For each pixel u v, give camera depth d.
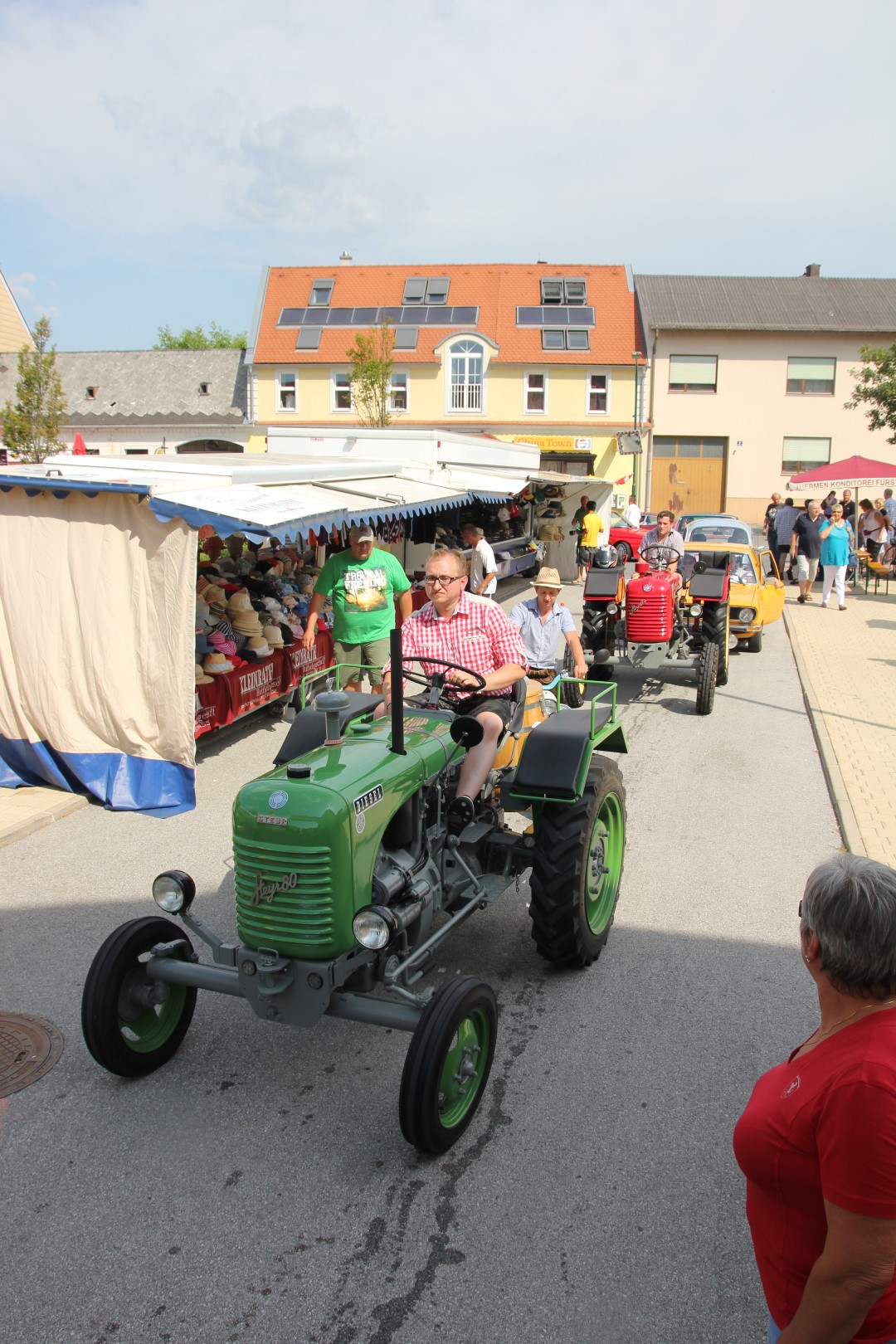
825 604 16.89
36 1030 4.07
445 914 5.15
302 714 4.43
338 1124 3.49
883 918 1.67
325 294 33.44
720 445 32.66
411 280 33.69
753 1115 1.78
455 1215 3.02
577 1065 3.81
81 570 6.73
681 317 32.09
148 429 31.05
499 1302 2.70
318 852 3.21
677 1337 2.58
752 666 11.84
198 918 5.10
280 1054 3.93
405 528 15.24
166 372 33.25
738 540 13.38
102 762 6.93
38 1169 3.25
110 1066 3.60
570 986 4.41
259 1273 2.81
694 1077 3.73
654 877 5.66
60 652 6.84
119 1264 2.84
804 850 6.04
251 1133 3.43
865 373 22.05
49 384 20.44
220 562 9.71
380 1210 3.05
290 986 3.31
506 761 4.65
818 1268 1.59
